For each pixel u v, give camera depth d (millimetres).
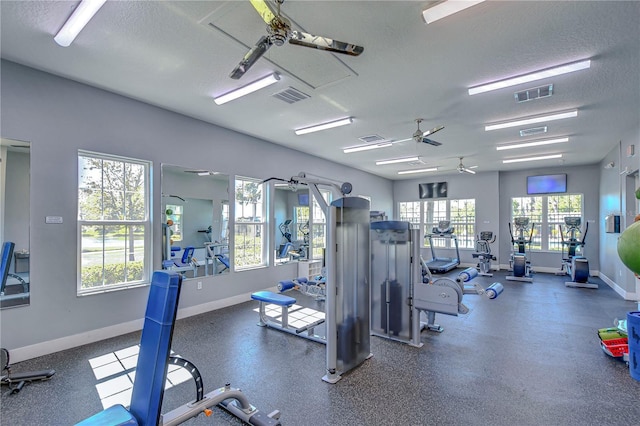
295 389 2777
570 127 5254
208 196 5129
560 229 8406
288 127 5363
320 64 3240
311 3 2326
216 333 4102
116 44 2914
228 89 3879
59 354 3447
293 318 4785
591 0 2277
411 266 3840
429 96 4020
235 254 5617
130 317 4133
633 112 4520
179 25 2631
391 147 6699
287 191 6684
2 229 3240
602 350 3590
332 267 2975
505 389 2775
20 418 2371
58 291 3555
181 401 2582
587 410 2467
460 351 3607
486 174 9914
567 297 6172
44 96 3471
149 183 4422
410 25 2588
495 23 2553
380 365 3260
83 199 3848
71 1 2344
